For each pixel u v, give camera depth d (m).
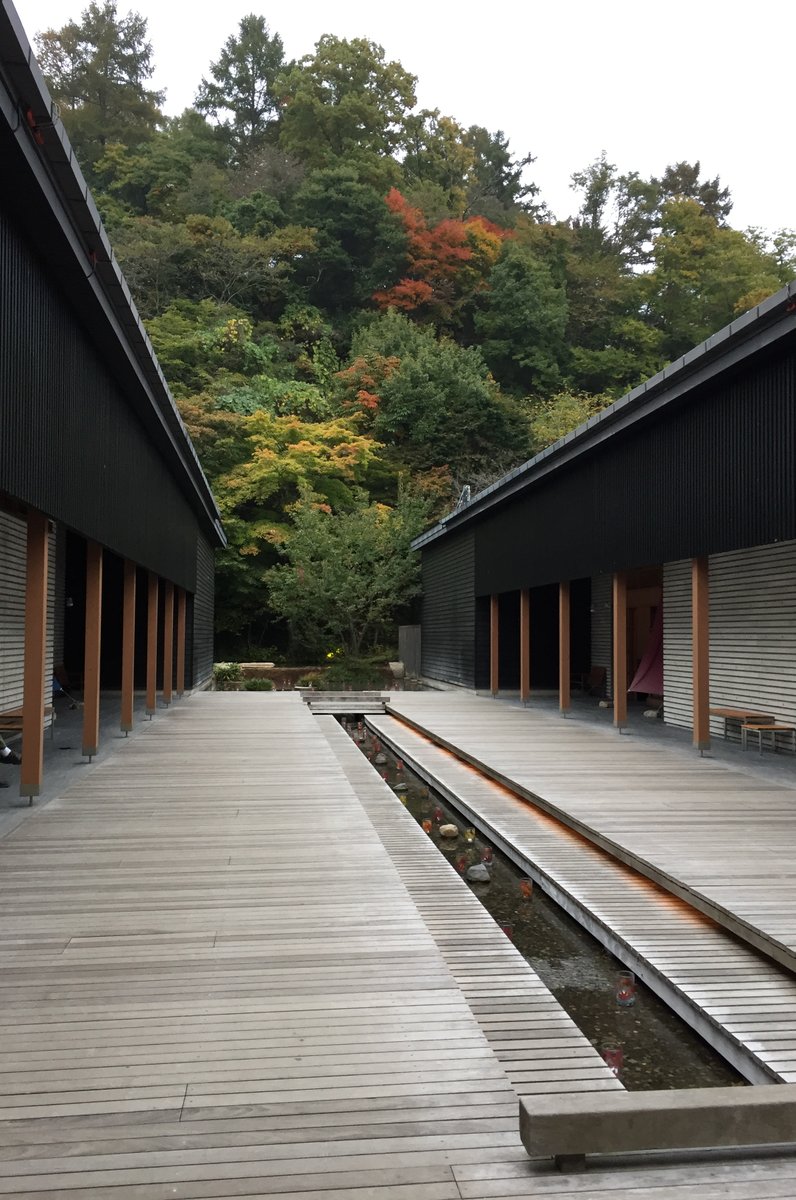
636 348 35.69
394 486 28.28
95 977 3.00
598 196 45.22
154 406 8.66
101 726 10.81
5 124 3.75
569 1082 2.48
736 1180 1.92
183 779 6.92
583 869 4.96
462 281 35.03
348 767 8.41
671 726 11.07
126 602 9.58
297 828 5.25
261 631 26.81
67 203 4.71
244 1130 2.08
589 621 16.73
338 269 34.47
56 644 13.41
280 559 25.92
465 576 17.58
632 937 3.85
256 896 3.92
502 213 41.94
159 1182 1.87
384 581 21.38
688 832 5.18
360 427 29.02
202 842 4.89
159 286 31.58
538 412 30.39
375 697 15.73
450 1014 2.75
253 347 29.17
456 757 9.10
